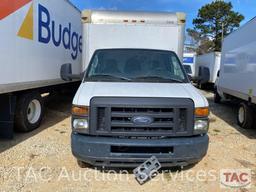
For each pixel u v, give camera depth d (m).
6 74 5.49
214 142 6.80
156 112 4.17
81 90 4.58
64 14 8.88
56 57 8.28
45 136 6.73
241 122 8.43
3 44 5.33
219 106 12.69
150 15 7.66
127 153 4.18
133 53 5.68
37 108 7.38
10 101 6.23
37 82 6.98
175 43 7.69
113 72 5.29
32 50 6.61
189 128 4.25
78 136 4.29
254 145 6.67
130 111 4.16
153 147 4.15
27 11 6.29
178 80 5.18
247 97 7.84
